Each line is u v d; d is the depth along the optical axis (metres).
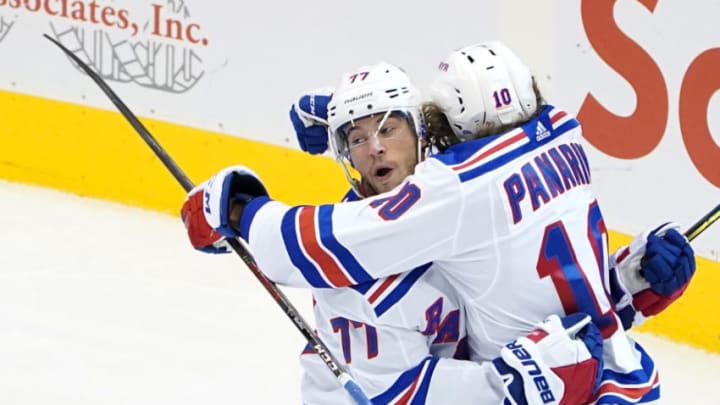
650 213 14.67
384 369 7.93
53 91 19.14
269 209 7.80
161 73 18.27
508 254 7.51
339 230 7.47
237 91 17.70
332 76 16.88
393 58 16.31
